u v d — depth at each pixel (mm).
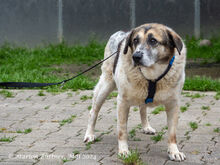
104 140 3777
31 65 7055
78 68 7043
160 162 3334
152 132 3908
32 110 4668
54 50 8406
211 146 3602
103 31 8875
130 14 8844
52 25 8852
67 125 4176
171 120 3408
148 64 3168
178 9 8828
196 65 7117
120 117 3439
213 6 8781
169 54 3244
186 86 5445
